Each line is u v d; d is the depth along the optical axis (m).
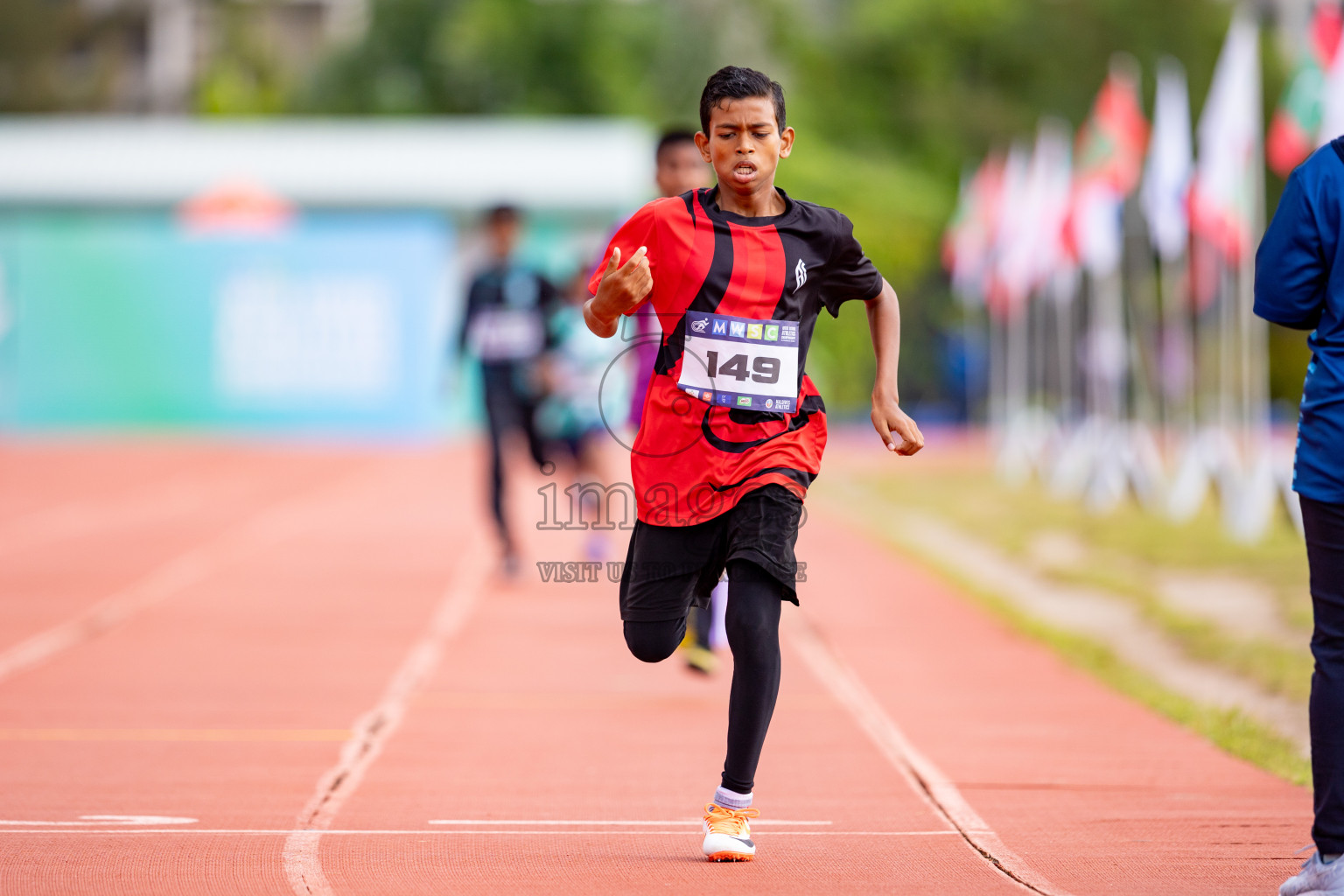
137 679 24.95
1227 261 46.28
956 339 123.50
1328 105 39.03
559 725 21.48
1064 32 144.12
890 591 35.69
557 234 107.06
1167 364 77.62
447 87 146.88
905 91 144.50
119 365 96.31
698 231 14.32
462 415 100.75
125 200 109.81
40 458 79.88
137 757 19.33
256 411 96.50
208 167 111.06
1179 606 31.89
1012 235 70.25
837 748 20.06
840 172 125.69
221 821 16.03
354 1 157.75
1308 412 12.89
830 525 51.06
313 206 108.56
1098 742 20.42
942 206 131.12
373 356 96.75
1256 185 45.72
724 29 143.38
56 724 21.39
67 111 199.12
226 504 57.12
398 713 22.33
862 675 25.59
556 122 143.38
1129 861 14.51
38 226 110.50
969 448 96.06
